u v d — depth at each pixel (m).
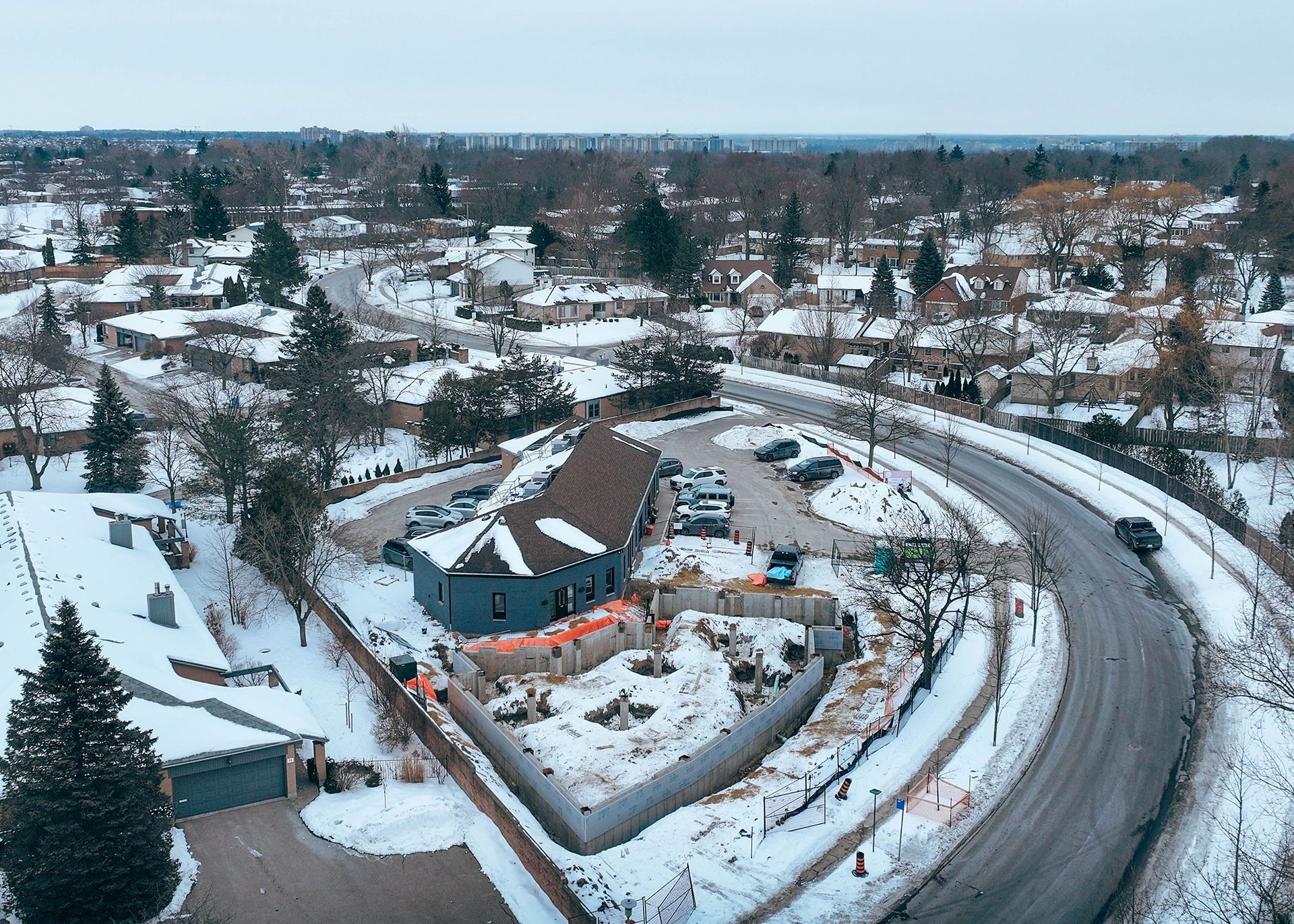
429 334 136.38
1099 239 174.25
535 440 83.81
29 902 31.53
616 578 60.25
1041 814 40.22
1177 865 37.03
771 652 54.22
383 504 76.19
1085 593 60.56
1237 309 128.00
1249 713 46.94
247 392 105.50
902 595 53.28
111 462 78.31
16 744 32.00
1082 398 105.12
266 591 59.19
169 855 34.78
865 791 41.97
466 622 55.66
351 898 34.22
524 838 36.06
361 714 46.56
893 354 123.50
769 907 35.22
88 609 45.00
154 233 189.62
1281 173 197.75
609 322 142.75
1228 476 81.50
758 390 112.62
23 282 169.00
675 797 41.56
